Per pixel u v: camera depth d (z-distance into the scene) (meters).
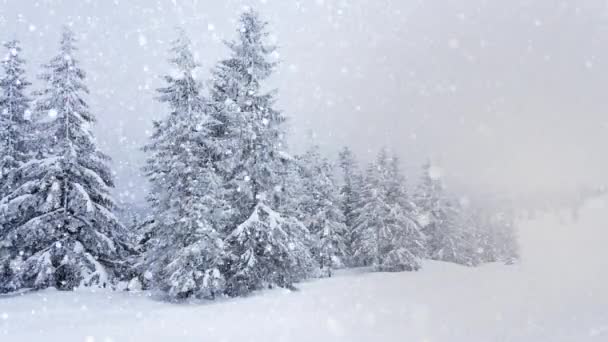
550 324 10.25
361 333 10.20
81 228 20.30
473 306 14.23
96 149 21.50
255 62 20.48
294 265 20.39
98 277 19.56
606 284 19.17
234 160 19.52
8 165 21.95
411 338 9.45
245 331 10.76
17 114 22.62
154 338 9.94
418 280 27.00
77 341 9.62
